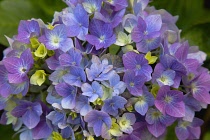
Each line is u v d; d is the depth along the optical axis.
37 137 0.50
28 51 0.47
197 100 0.50
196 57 0.53
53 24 0.50
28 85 0.48
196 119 0.53
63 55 0.47
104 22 0.48
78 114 0.48
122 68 0.48
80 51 0.47
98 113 0.46
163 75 0.48
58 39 0.48
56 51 0.48
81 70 0.46
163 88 0.47
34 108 0.49
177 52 0.49
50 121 0.49
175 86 0.48
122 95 0.47
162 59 0.48
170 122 0.49
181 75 0.49
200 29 0.62
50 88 0.48
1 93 0.49
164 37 0.49
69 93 0.47
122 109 0.47
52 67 0.47
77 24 0.49
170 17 0.53
